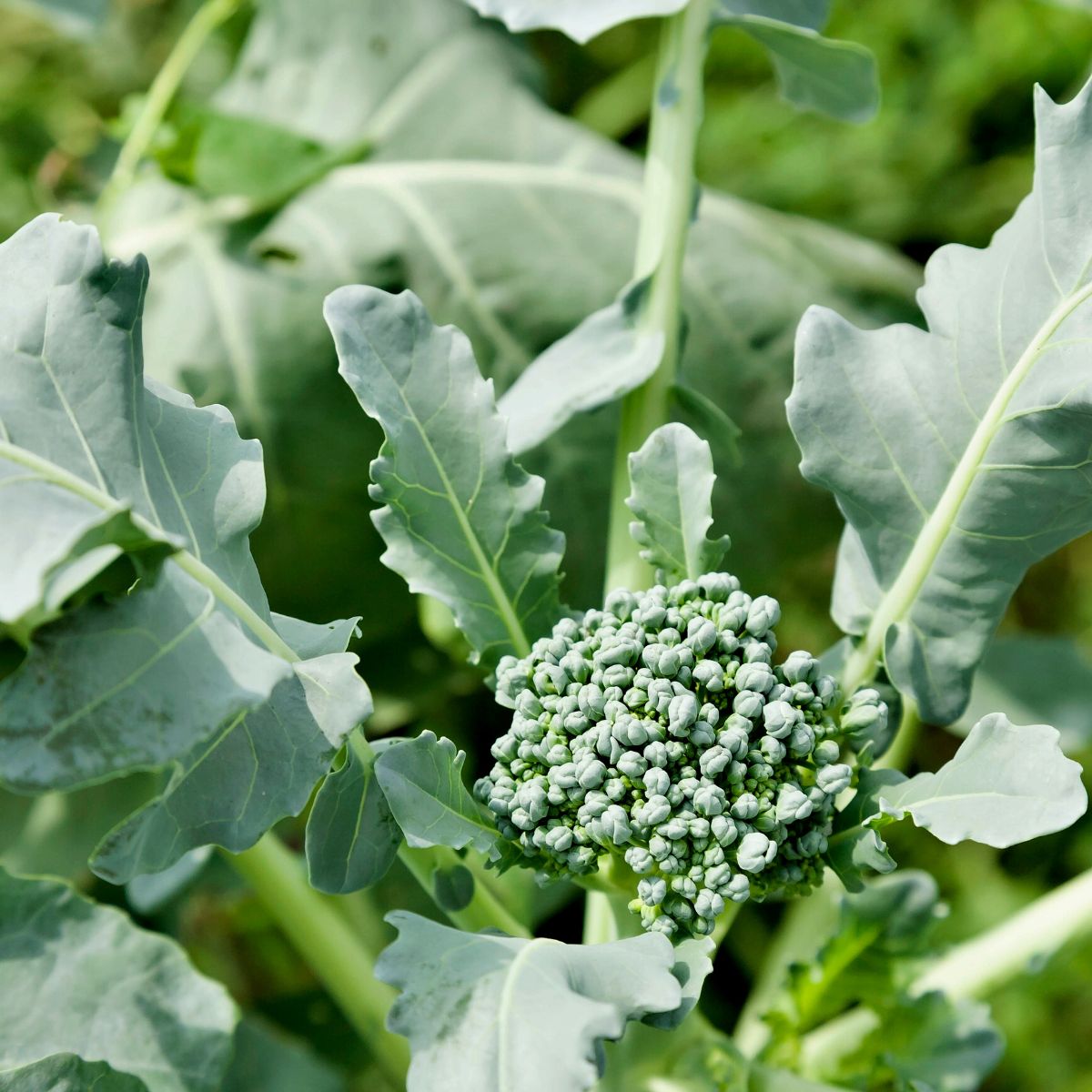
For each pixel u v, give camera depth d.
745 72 1.78
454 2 1.25
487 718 1.25
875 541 0.85
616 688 0.81
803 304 1.12
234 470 0.82
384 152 1.15
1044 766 0.79
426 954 0.78
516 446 0.86
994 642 1.01
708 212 1.16
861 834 0.81
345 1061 1.11
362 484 1.05
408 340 0.83
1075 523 0.84
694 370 1.08
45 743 0.76
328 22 1.21
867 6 1.73
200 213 1.12
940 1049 0.91
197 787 0.79
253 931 1.20
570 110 1.77
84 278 0.80
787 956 0.97
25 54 1.57
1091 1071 1.37
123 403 0.80
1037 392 0.83
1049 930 0.93
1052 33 1.64
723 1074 0.87
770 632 0.82
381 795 0.81
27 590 0.76
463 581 0.84
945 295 0.85
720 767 0.80
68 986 0.86
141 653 0.77
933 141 1.71
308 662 0.80
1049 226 0.83
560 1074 0.76
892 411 0.84
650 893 0.80
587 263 1.10
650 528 0.84
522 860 0.82
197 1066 0.86
